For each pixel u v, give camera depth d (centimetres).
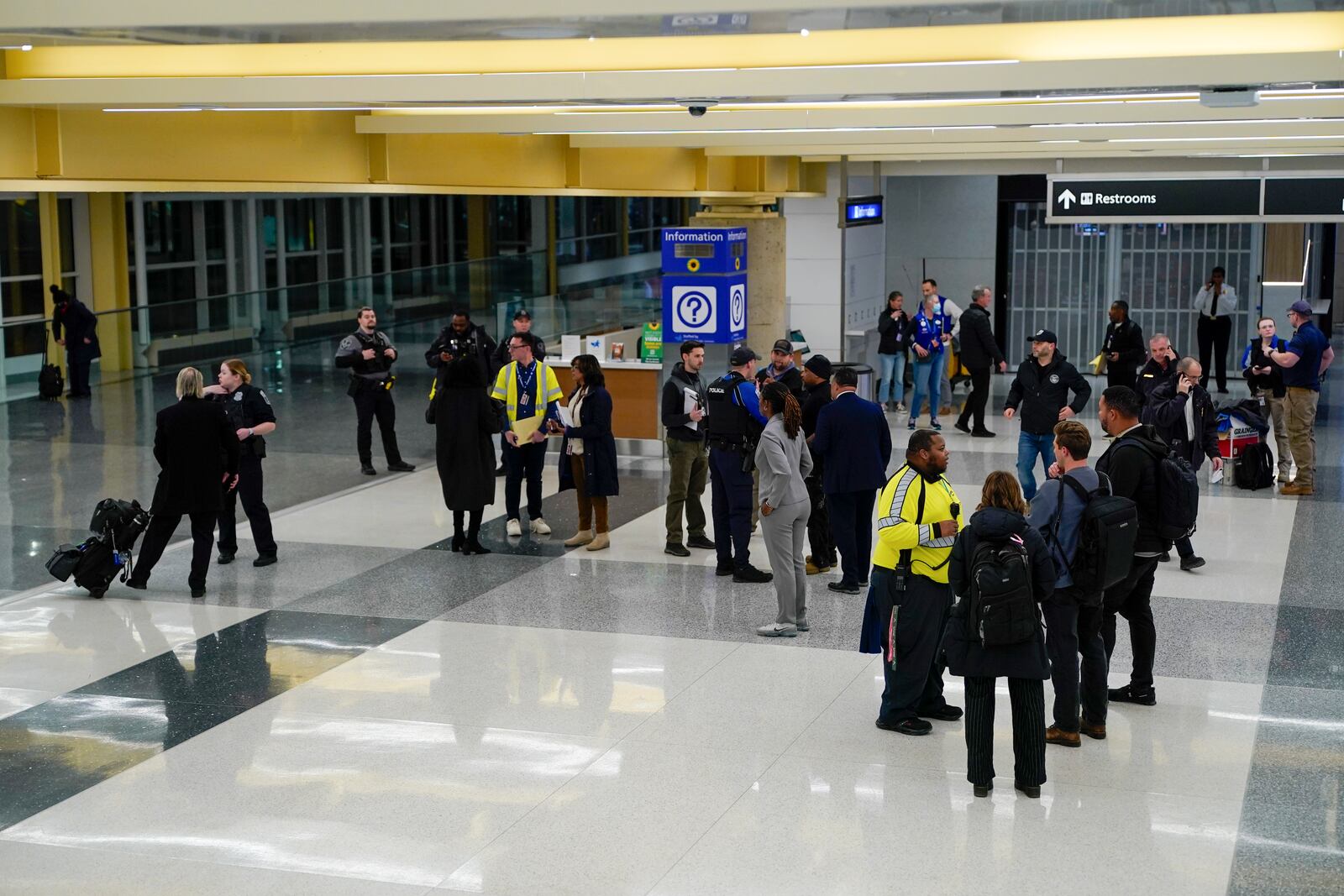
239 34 657
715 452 1065
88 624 966
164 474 1027
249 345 1586
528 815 646
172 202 2403
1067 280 2458
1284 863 591
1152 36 732
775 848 610
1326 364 1426
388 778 690
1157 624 949
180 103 878
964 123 1086
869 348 2367
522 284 2614
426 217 3138
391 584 1066
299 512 1348
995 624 642
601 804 659
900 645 740
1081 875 582
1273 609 985
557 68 830
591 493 1157
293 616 982
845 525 1017
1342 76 701
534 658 883
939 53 764
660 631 941
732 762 711
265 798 668
